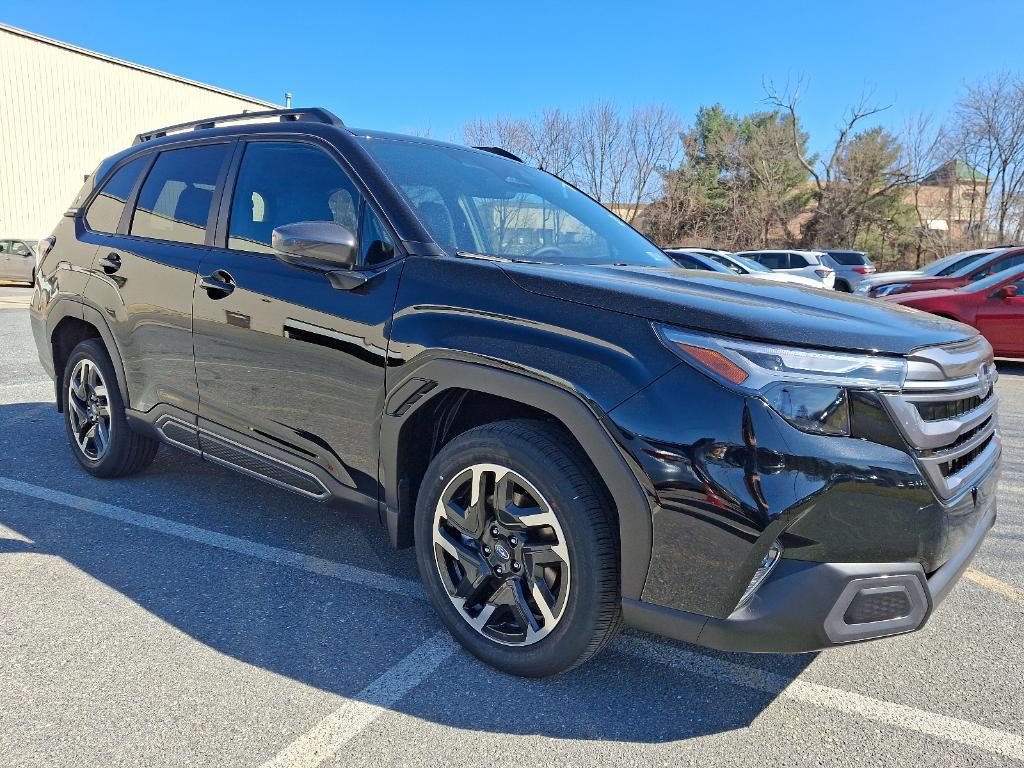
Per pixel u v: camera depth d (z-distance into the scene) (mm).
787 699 2215
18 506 3527
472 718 2061
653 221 41719
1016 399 7406
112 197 3822
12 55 23203
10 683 2133
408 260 2457
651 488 1898
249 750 1887
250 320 2826
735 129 43594
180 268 3172
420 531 2443
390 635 2490
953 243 34031
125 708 2037
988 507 2271
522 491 2203
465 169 3096
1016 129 33281
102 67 25531
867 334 1918
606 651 2455
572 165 41969
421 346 2295
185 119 28484
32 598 2650
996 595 2990
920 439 1873
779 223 40188
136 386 3471
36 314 4184
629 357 1961
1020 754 1980
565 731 2021
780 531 1811
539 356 2068
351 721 2023
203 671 2232
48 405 5695
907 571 1879
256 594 2748
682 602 1927
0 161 23109
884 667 2414
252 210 3020
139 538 3211
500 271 2281
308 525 3422
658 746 1973
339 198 2734
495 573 2273
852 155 37250
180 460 4316
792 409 1815
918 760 1948
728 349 1867
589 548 2029
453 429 2533
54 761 1815
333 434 2605
